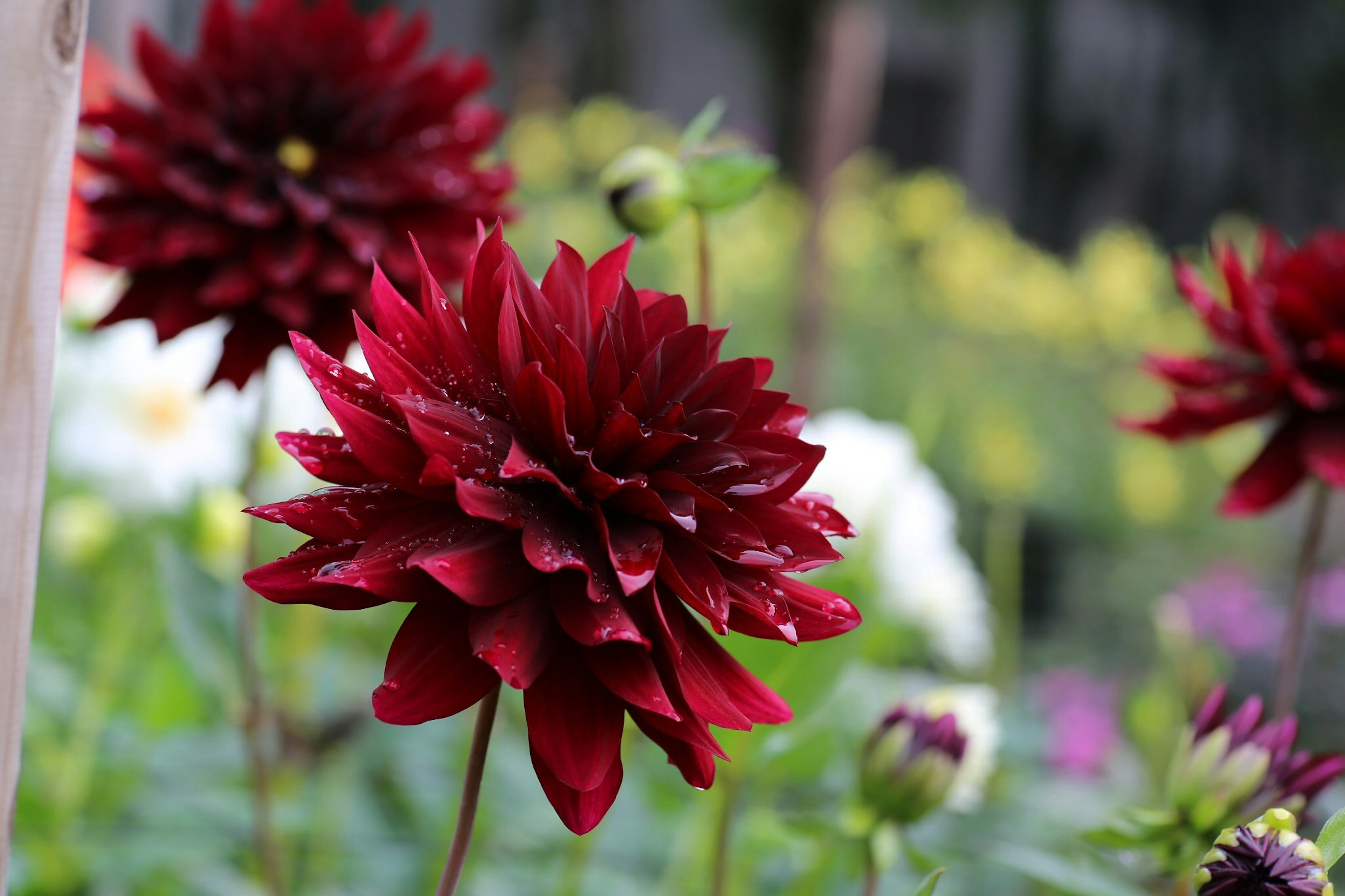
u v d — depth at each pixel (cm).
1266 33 784
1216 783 136
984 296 592
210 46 147
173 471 172
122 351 171
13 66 118
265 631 174
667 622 120
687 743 121
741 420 124
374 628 195
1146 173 861
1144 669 337
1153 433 151
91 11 260
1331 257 151
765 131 695
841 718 163
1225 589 303
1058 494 435
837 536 125
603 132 602
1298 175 822
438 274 145
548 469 121
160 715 163
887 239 639
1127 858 139
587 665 120
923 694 159
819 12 438
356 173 146
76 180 144
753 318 501
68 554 179
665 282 484
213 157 145
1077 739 205
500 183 147
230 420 174
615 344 122
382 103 148
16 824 157
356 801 168
